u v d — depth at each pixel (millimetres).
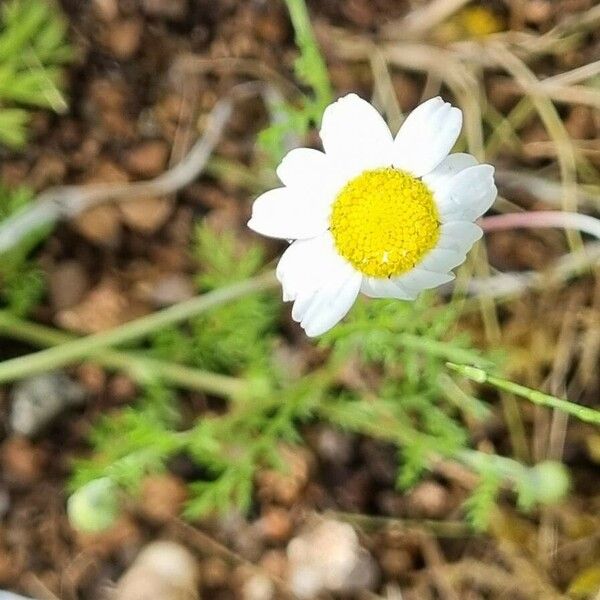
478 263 169
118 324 166
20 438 162
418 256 136
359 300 157
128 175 169
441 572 164
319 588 162
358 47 172
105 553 162
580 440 167
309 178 135
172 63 171
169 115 171
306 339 168
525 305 170
